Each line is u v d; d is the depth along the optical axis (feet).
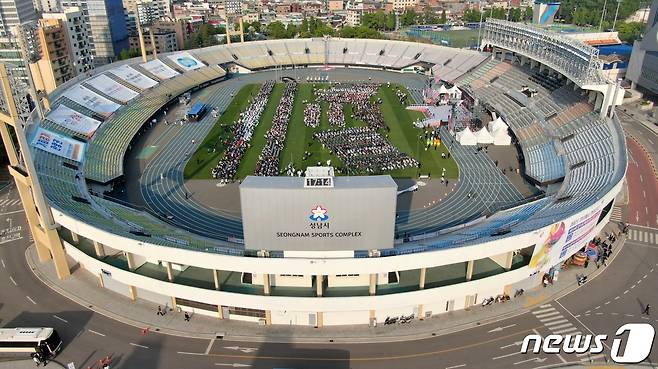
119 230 209.36
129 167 349.82
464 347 189.06
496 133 389.19
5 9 634.02
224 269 184.24
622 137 289.33
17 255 252.83
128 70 520.83
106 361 180.96
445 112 457.27
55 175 287.69
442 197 300.81
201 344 191.21
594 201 211.41
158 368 179.93
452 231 246.06
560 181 301.22
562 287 223.30
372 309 193.36
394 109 484.74
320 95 536.83
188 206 290.56
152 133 421.59
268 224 176.86
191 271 207.51
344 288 196.95
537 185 310.24
